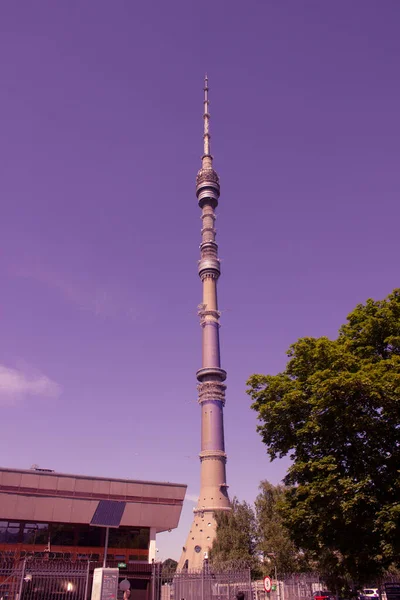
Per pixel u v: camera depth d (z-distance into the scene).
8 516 43.94
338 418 24.30
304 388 27.88
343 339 29.19
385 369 24.28
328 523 23.89
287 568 52.34
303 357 29.06
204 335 114.31
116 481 47.91
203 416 106.44
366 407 24.16
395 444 24.45
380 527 22.52
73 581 30.95
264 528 55.78
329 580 37.31
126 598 23.05
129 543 47.25
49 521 45.22
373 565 25.08
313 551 27.31
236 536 59.84
